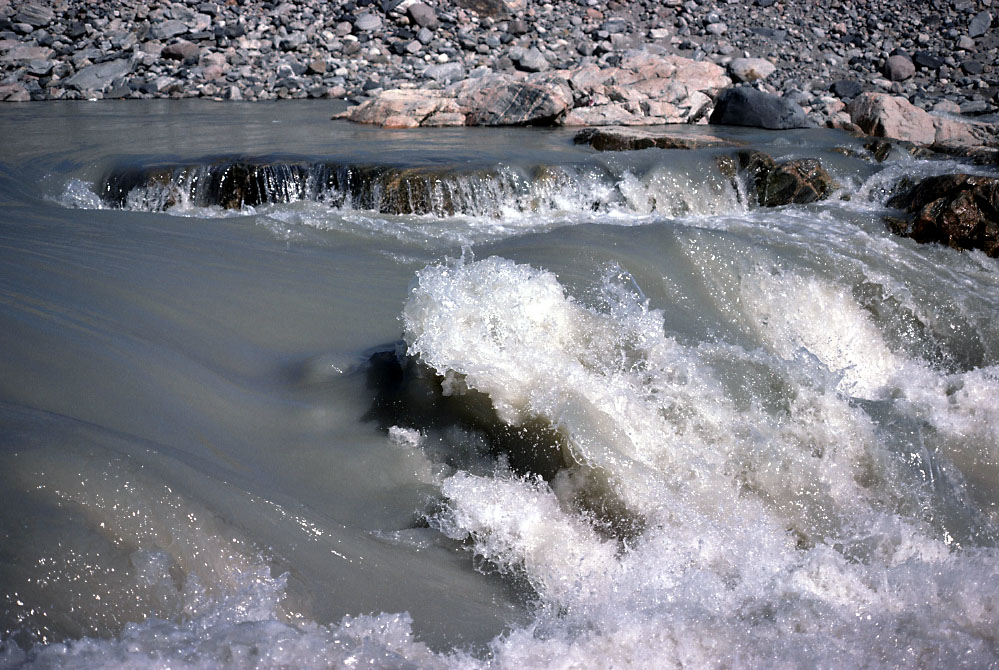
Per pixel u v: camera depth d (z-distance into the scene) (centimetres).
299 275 463
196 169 657
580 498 284
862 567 269
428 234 567
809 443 322
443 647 221
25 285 386
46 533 215
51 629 198
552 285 341
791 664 220
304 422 314
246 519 244
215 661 194
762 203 699
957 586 259
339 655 202
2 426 247
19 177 677
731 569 265
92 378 306
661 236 507
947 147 907
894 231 576
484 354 312
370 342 388
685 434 310
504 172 664
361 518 272
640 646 225
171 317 383
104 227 522
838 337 466
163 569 220
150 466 246
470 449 305
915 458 334
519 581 256
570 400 300
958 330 463
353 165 664
